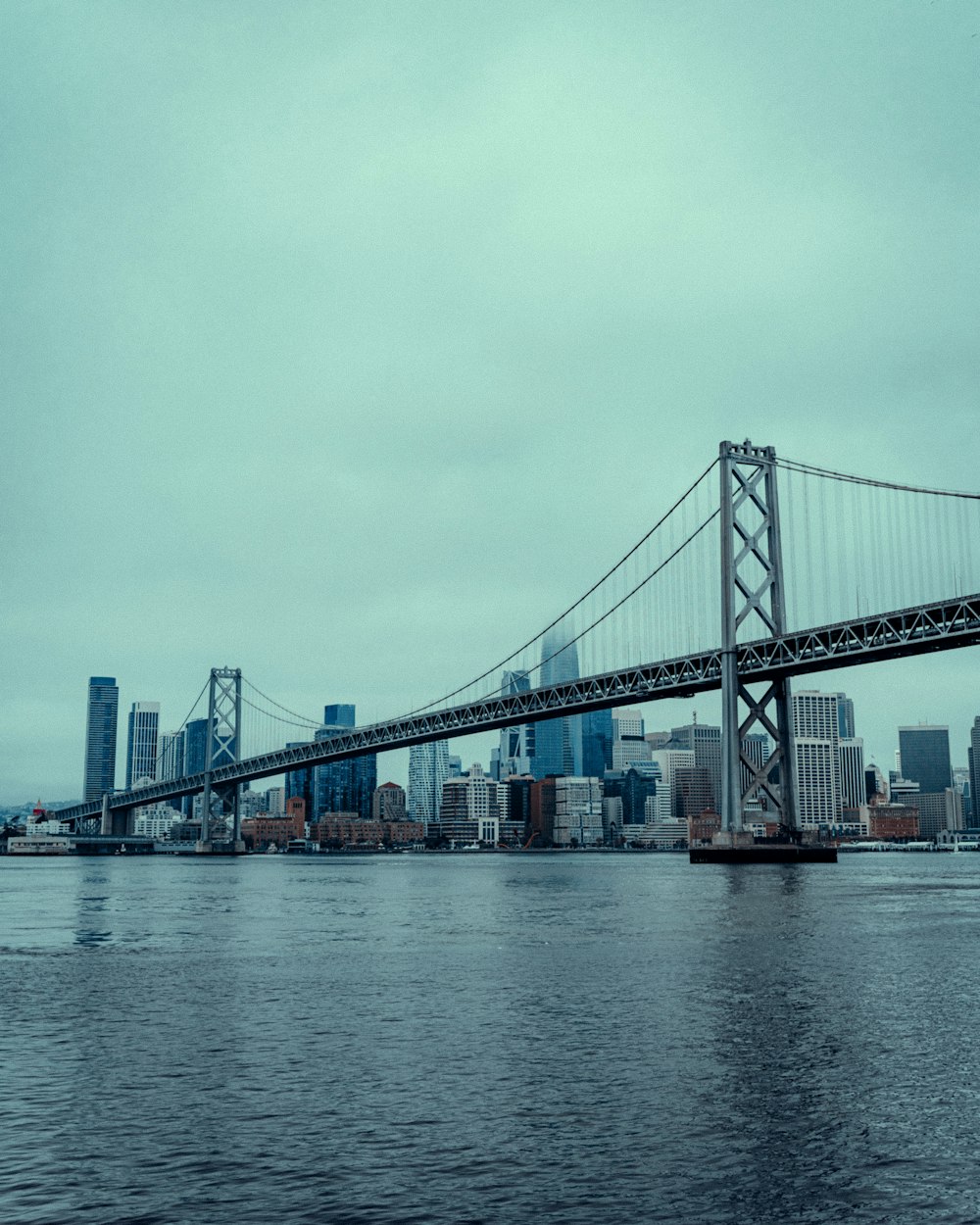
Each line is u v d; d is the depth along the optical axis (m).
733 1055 22.47
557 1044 23.80
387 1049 23.50
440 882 120.38
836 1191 14.91
